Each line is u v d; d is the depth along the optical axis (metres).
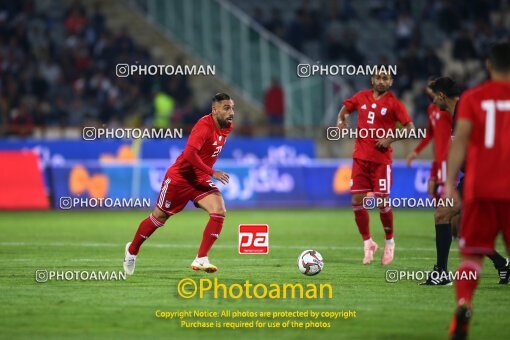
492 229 23.80
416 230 59.25
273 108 86.19
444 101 35.12
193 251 45.53
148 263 40.38
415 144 85.00
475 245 23.88
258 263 40.62
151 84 88.81
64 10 103.25
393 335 25.22
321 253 44.97
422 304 30.17
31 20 98.12
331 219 67.44
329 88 86.25
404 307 29.62
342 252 45.47
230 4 108.06
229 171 80.12
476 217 23.81
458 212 34.38
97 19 96.00
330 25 105.88
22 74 90.00
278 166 81.44
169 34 99.81
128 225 61.75
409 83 91.31
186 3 97.94
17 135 81.94
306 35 100.62
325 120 85.88
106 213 73.88
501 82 23.75
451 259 43.31
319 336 25.19
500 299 31.22
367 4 109.56
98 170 78.25
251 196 80.50
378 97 40.06
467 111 23.47
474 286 23.83
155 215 35.50
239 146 81.44
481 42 103.69
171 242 50.28
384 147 39.66
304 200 81.56
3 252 44.78
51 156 78.31
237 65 93.50
